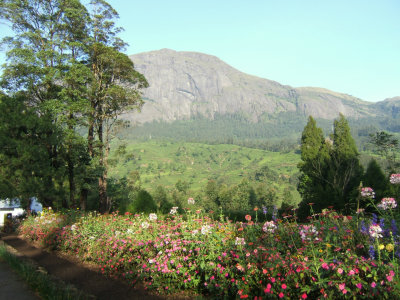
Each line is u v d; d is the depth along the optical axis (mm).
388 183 12883
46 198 14930
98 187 18797
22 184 12883
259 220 11930
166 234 5574
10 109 13742
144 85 19969
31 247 9211
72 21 17500
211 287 4070
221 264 4246
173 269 4621
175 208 6832
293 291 3373
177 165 186625
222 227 5512
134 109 19672
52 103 14797
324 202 12578
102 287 4957
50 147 15305
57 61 15773
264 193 64188
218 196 63000
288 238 4547
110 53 17719
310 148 24250
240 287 3736
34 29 16781
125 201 23703
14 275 5492
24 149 12867
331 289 3160
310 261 3396
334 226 4562
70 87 15789
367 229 3770
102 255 6258
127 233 6434
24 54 14562
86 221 8594
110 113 19359
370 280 3113
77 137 15344
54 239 8664
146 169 169875
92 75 16594
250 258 3945
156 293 4582
